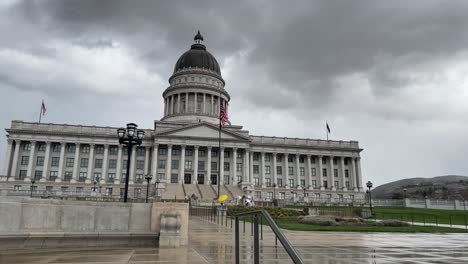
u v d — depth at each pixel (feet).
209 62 404.77
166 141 308.19
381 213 183.21
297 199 257.55
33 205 44.06
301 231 86.17
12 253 38.45
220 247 48.93
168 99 388.16
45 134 299.17
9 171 290.97
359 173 357.82
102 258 36.47
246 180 319.06
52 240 42.42
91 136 306.35
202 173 320.09
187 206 50.14
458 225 130.21
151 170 304.91
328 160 358.64
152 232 47.21
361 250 51.37
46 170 293.43
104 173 302.04
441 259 43.29
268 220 18.79
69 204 46.55
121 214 48.73
